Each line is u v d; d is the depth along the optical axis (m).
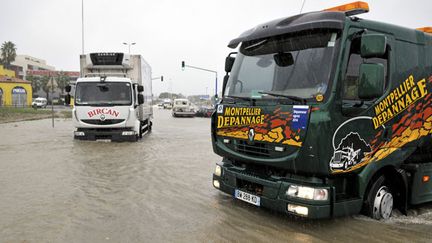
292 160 4.73
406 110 5.43
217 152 6.07
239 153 5.58
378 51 4.38
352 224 5.31
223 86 6.30
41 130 19.30
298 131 4.66
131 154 11.53
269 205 5.05
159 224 5.30
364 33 4.86
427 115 5.74
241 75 5.79
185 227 5.20
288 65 5.13
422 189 5.66
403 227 5.26
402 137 5.41
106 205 6.18
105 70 15.86
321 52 4.82
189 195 6.85
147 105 18.62
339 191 5.02
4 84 56.75
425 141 5.74
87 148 12.63
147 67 18.94
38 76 83.25
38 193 6.85
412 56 5.51
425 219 5.64
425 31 6.17
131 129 14.61
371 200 5.30
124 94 14.14
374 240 4.78
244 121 5.46
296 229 5.14
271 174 5.25
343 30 4.71
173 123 28.48
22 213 5.70
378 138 5.09
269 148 5.06
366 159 4.98
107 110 13.89
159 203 6.33
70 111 43.31
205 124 27.31
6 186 7.33
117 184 7.62
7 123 24.52
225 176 5.84
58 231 4.98
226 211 5.91
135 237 4.81
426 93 5.70
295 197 4.77
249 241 4.72
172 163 10.09
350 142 4.78
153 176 8.41
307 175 4.84
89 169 9.09
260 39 5.67
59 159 10.41
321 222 5.40
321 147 4.51
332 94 4.56
